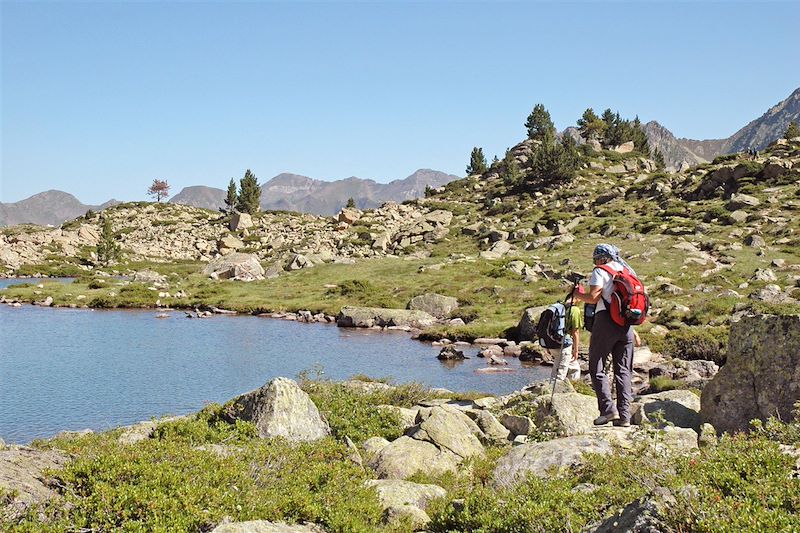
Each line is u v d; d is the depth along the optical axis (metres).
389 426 16.05
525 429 13.72
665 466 7.47
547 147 136.88
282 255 102.31
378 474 11.64
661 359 34.38
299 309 59.78
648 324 42.56
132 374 32.56
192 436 13.30
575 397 13.30
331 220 142.75
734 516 5.44
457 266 73.56
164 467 9.14
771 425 8.76
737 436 8.17
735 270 56.25
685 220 81.06
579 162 146.38
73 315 56.88
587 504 7.14
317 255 90.69
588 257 70.12
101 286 75.38
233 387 30.03
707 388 11.59
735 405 11.03
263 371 34.03
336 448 11.79
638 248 69.69
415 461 11.83
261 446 11.27
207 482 9.02
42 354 37.81
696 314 42.69
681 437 9.70
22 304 64.44
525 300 56.06
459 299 58.16
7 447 9.91
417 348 42.69
